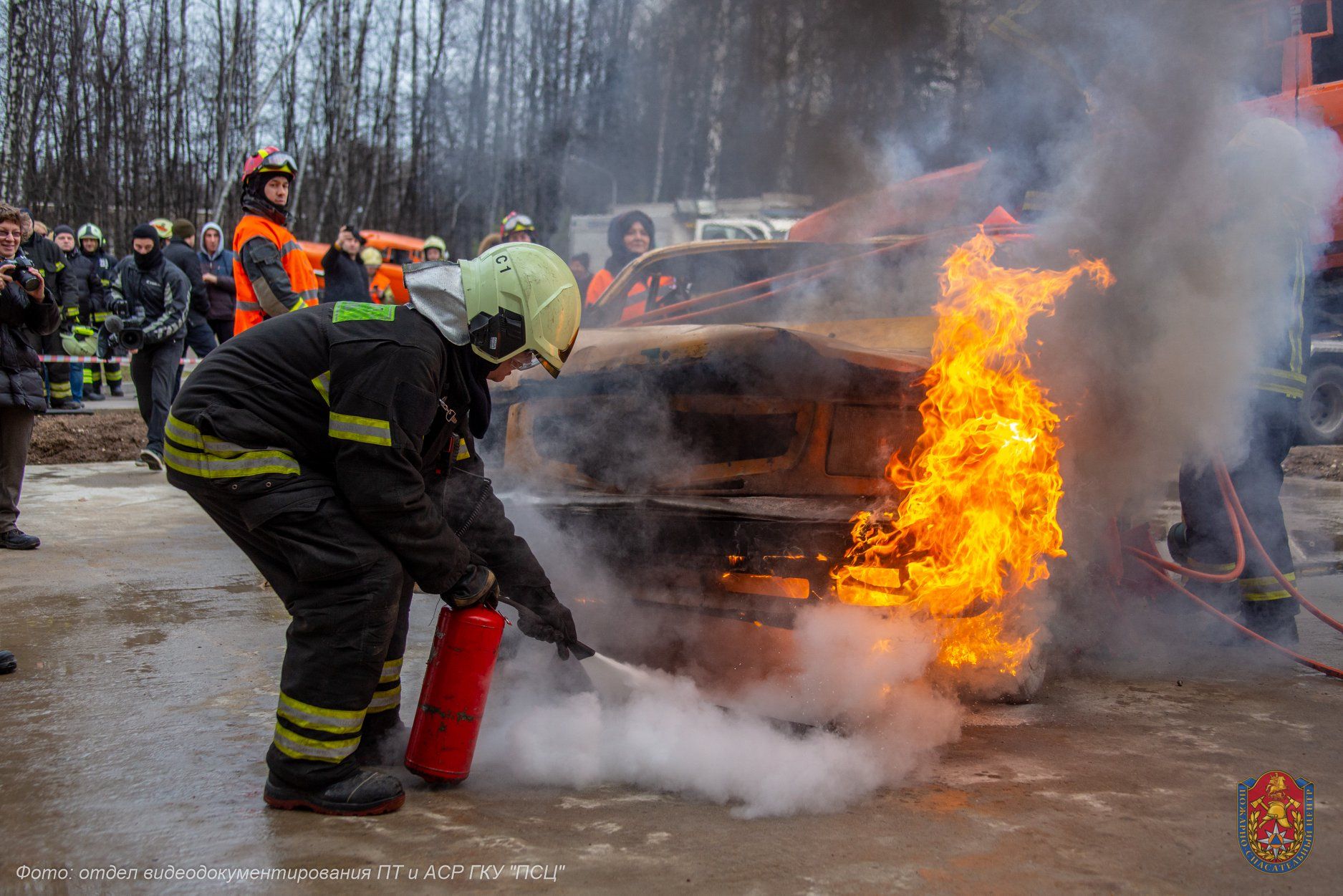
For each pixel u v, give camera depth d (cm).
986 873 199
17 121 1758
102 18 2009
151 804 228
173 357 756
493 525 253
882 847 210
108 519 585
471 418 247
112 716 285
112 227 2008
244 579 455
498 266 235
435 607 426
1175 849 210
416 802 234
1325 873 201
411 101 2467
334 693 224
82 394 1076
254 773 248
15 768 247
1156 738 279
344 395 219
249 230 496
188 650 349
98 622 381
